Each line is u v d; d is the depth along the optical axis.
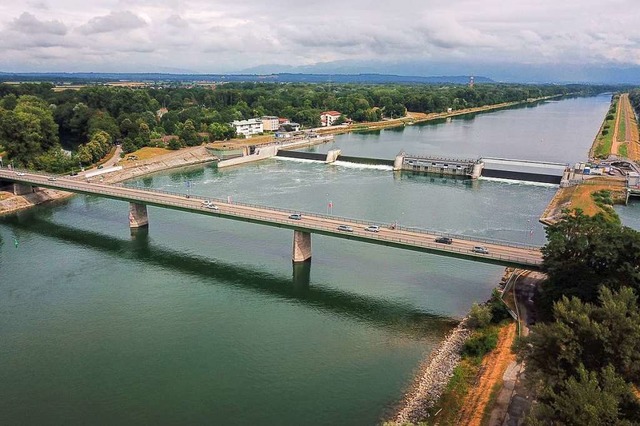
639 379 53.62
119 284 113.75
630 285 76.25
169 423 67.75
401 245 110.38
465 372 75.25
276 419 68.19
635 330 52.59
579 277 81.31
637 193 185.50
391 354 84.38
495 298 92.88
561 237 86.81
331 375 78.38
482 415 64.25
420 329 92.75
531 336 59.81
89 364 81.69
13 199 181.50
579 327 55.53
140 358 83.44
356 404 71.06
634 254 77.38
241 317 98.44
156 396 73.50
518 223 155.75
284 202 180.88
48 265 125.12
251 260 128.25
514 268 109.38
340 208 172.38
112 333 91.62
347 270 121.25
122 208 179.75
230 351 85.69
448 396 69.69
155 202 145.25
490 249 106.69
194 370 79.94
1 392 74.62
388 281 114.62
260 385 75.94
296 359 83.12
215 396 73.38
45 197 190.75
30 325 94.44
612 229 83.12
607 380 48.69
